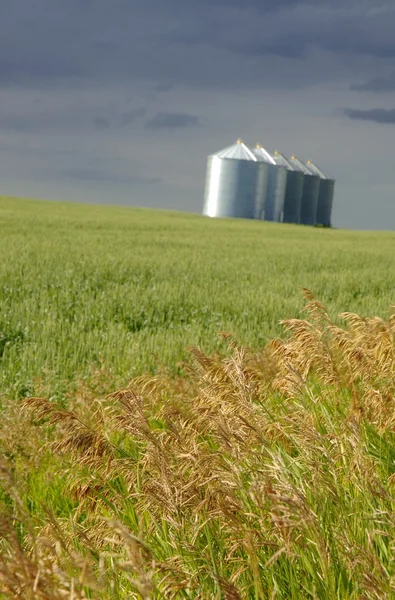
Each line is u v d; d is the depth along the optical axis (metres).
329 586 3.96
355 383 7.26
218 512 4.38
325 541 4.18
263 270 28.86
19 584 3.20
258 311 17.44
